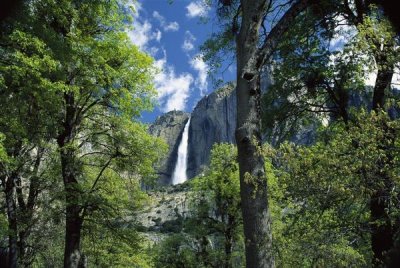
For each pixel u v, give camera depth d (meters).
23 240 17.95
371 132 5.82
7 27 9.81
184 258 21.84
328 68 10.38
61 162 15.45
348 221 6.57
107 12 15.24
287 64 11.14
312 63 10.84
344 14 10.02
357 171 5.91
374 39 6.28
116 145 16.38
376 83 8.94
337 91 10.93
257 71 7.07
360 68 8.84
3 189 16.48
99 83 14.49
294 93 11.56
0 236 12.77
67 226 15.48
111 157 16.62
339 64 9.92
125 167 16.80
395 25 6.49
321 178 5.95
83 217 15.81
